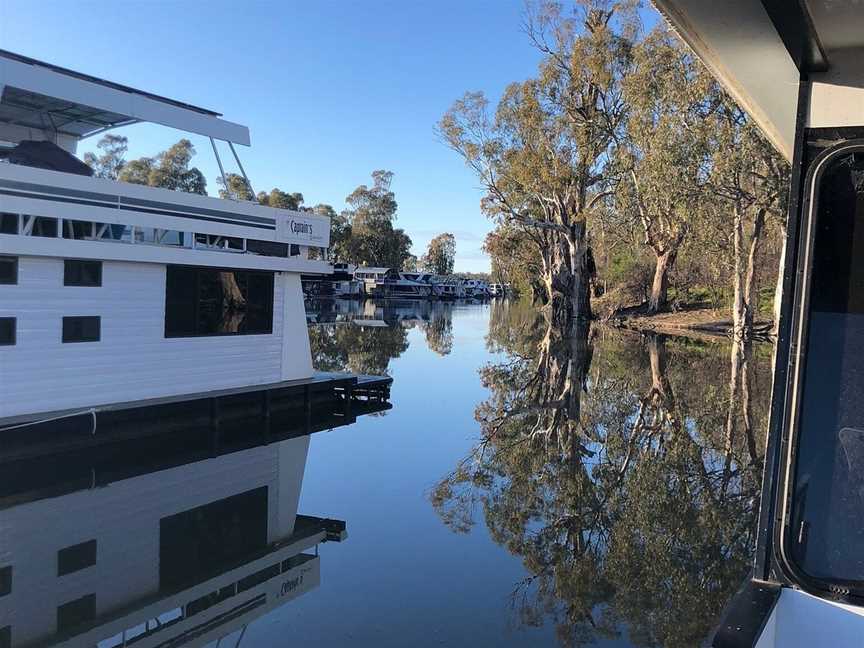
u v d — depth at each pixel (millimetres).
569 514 7371
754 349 24406
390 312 51906
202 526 7090
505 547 6352
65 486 8453
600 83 31828
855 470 2076
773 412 2168
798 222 2125
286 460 9789
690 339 29062
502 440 11055
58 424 8945
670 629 4727
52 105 11125
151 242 10133
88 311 9531
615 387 16312
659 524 6984
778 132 2760
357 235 85125
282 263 12242
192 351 10875
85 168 10539
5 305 8680
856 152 2035
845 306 2072
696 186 24266
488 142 38844
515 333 32594
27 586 5625
